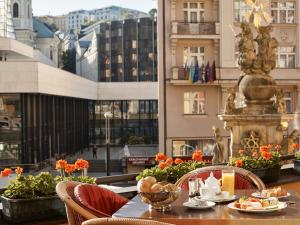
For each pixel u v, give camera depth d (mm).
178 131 32562
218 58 32188
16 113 38250
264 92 14164
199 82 31562
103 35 91688
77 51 110438
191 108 32625
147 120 65625
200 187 4867
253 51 14453
